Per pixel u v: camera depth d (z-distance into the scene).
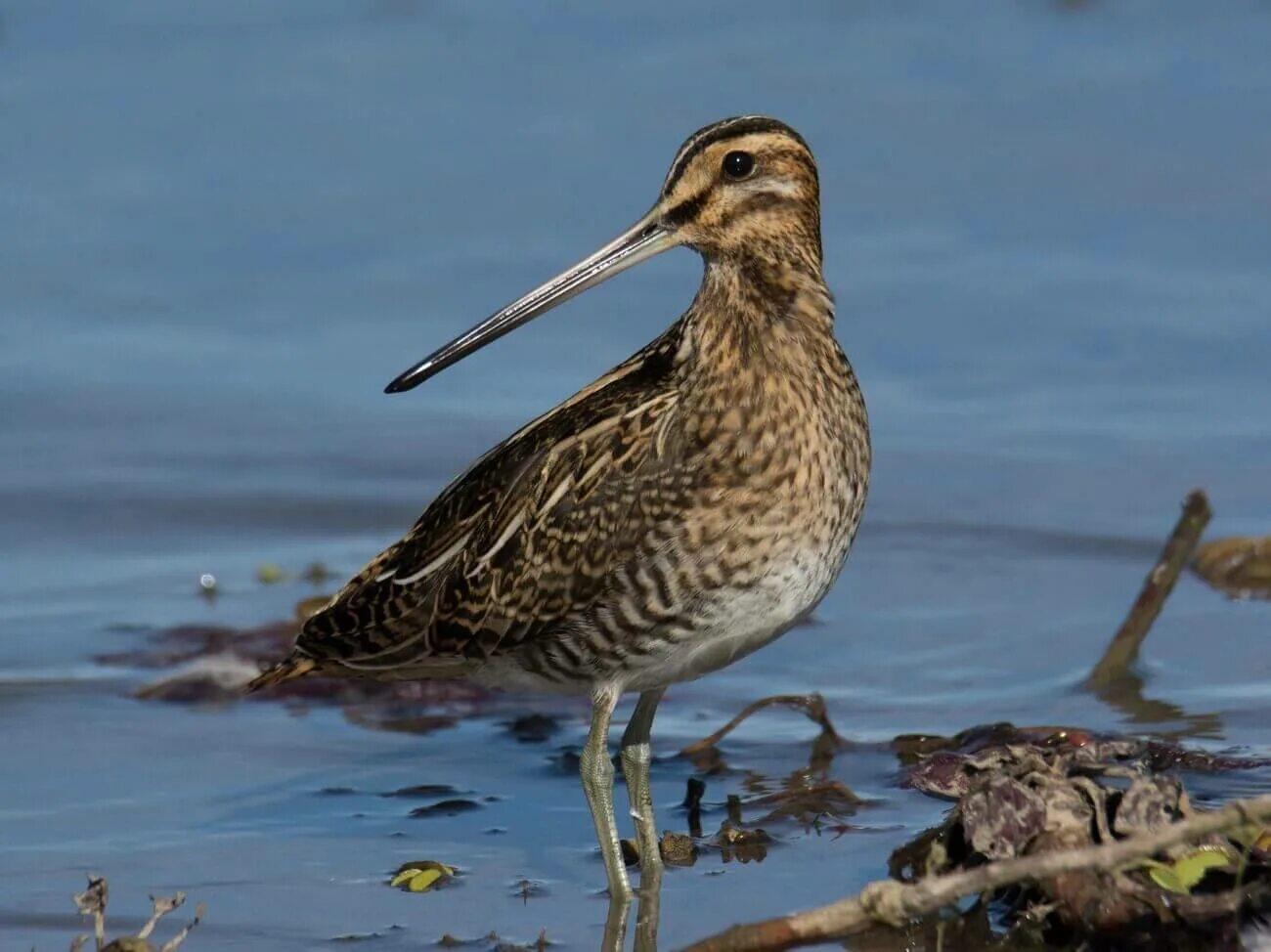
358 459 15.63
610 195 18.66
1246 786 10.68
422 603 10.68
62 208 18.83
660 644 10.19
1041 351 16.58
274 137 19.91
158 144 19.80
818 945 9.34
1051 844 9.27
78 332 17.19
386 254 17.92
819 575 10.25
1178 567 12.52
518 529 10.38
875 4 22.11
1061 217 18.20
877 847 10.40
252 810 11.07
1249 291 17.09
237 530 14.82
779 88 20.50
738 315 10.25
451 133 19.92
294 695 12.61
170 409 16.23
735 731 11.98
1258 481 14.90
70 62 21.34
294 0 22.81
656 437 10.11
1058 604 13.55
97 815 10.98
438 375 16.56
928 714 12.10
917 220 18.20
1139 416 15.79
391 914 9.87
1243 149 19.19
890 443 15.57
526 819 11.01
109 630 13.36
